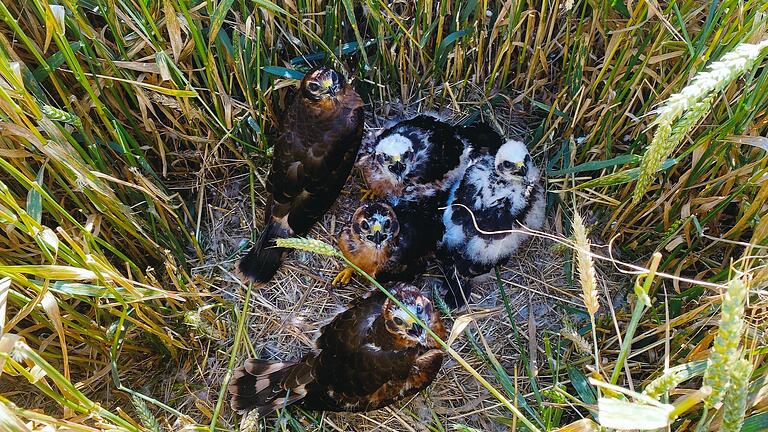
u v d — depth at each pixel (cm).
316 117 95
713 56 78
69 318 83
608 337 90
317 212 97
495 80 104
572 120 96
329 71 93
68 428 61
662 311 89
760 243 78
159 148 93
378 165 100
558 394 66
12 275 64
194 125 93
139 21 79
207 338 92
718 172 86
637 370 85
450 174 101
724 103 81
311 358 85
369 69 101
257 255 95
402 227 96
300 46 98
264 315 94
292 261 99
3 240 81
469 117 105
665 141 51
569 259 96
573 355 90
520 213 92
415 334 80
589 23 93
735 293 43
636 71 84
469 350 92
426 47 102
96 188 75
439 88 106
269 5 79
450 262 96
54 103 86
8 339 55
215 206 100
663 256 92
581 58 88
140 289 77
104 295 71
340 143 96
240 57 87
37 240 65
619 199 93
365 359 83
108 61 80
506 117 105
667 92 83
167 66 80
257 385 85
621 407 46
